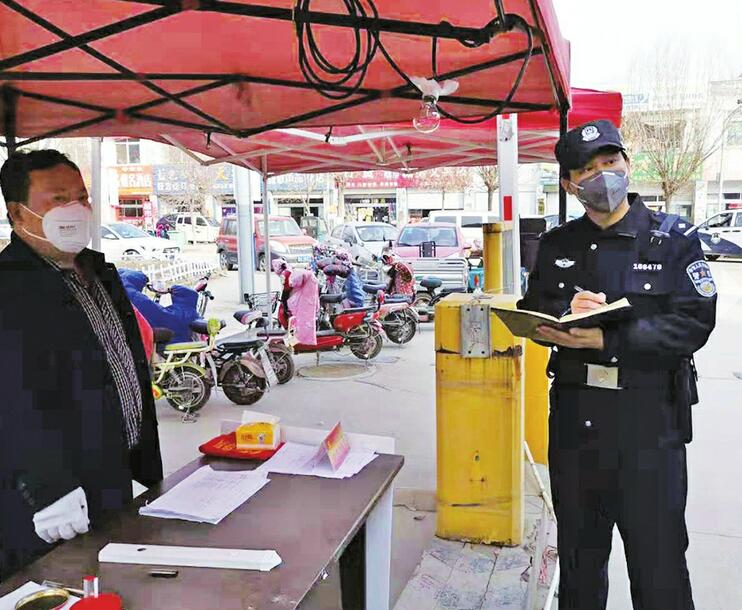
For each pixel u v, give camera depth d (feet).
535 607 8.25
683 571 6.19
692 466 13.82
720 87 72.23
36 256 6.16
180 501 5.91
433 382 21.70
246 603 4.29
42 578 4.66
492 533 10.03
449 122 17.34
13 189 6.07
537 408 13.04
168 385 17.90
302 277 22.65
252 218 38.24
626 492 6.18
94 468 6.15
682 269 5.92
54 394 5.86
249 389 18.80
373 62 9.02
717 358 23.88
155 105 10.94
